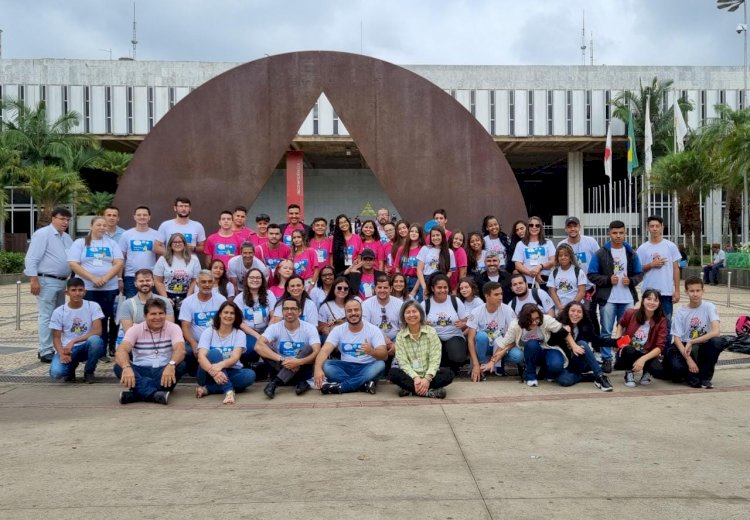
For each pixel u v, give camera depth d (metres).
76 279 6.69
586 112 36.31
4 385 6.54
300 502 3.34
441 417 5.12
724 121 25.22
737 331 8.25
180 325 7.21
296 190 26.11
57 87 35.84
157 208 9.43
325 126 34.69
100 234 7.47
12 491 3.53
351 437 4.55
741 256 20.55
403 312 6.06
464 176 9.59
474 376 6.63
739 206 31.38
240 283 7.44
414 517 3.15
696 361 6.24
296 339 6.36
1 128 30.94
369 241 8.17
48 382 6.68
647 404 5.52
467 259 8.19
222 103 9.49
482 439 4.47
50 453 4.23
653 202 35.16
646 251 7.52
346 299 6.83
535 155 40.69
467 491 3.48
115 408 5.55
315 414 5.28
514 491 3.48
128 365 5.82
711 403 5.53
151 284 6.59
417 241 7.99
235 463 3.99
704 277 22.55
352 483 3.62
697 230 26.31
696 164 25.33
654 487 3.53
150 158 9.46
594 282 7.44
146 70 35.94
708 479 3.65
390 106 9.59
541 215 50.91
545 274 7.91
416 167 9.59
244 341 6.14
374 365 6.15
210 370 5.85
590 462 3.96
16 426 4.93
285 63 9.54
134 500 3.39
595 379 6.27
